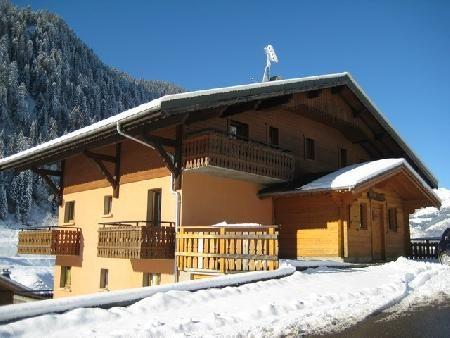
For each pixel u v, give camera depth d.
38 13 149.88
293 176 16.70
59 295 18.75
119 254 13.81
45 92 117.56
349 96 19.83
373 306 7.85
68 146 15.57
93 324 6.38
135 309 7.16
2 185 77.62
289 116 18.66
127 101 143.88
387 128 20.95
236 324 6.52
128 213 15.93
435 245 20.20
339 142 21.47
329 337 5.82
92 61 148.00
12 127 102.00
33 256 45.97
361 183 15.02
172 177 14.29
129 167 16.30
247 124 16.72
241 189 16.27
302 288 9.45
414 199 20.14
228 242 12.04
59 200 20.00
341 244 15.73
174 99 11.66
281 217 17.50
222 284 9.38
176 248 13.35
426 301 8.48
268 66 20.84
